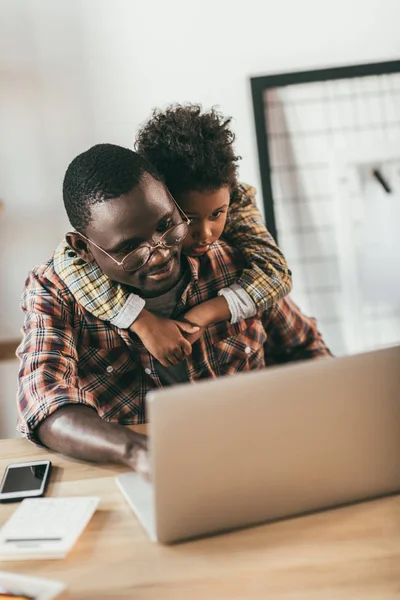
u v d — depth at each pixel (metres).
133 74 2.19
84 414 1.04
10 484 0.97
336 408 0.84
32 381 1.11
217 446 0.80
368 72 2.19
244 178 2.26
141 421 1.35
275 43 2.20
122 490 0.94
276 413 0.81
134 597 0.74
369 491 0.89
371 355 0.84
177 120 1.30
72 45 2.16
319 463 0.85
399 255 2.26
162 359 1.21
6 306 2.27
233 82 2.21
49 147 2.21
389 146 2.22
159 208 1.09
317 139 2.22
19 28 2.13
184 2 2.16
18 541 0.83
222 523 0.84
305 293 2.28
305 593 0.73
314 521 0.86
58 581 0.77
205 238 1.30
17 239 2.25
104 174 1.08
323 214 2.25
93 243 1.14
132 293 1.24
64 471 1.01
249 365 1.41
